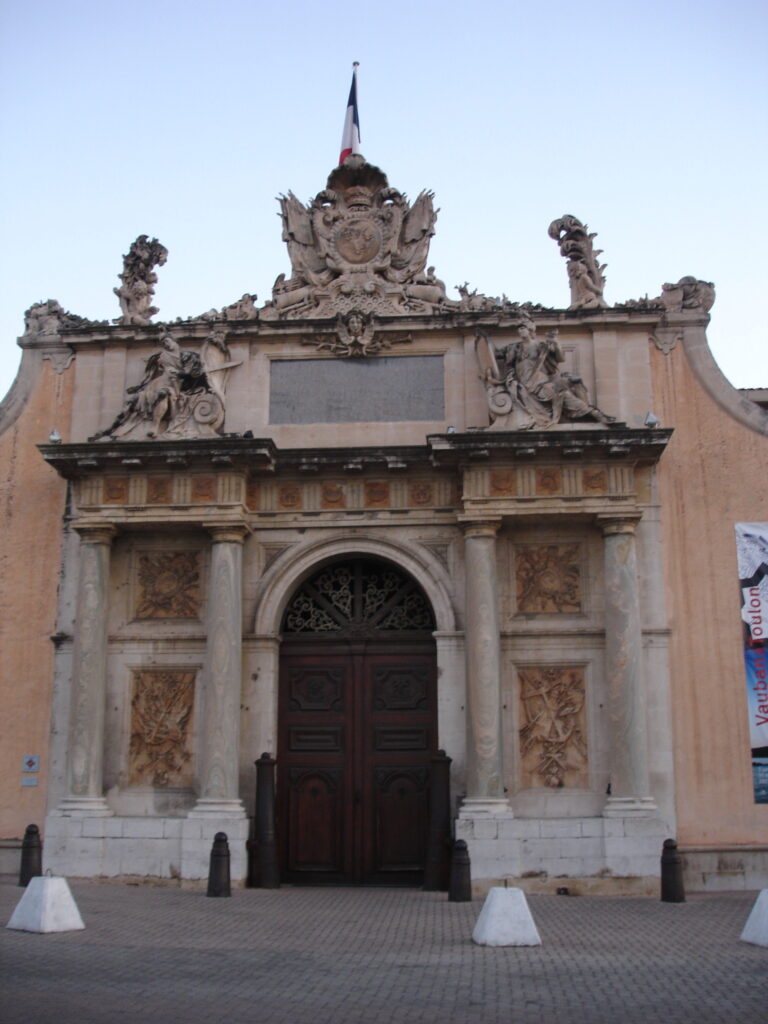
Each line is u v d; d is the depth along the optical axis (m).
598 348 27.67
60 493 27.89
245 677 26.23
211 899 22.06
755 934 16.81
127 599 26.92
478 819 23.92
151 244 29.53
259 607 26.52
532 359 26.67
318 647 27.16
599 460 25.88
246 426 27.67
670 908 21.28
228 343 28.22
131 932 17.69
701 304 27.94
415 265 28.61
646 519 26.53
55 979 13.81
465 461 25.86
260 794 25.05
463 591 26.22
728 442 27.08
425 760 26.41
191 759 25.92
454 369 27.72
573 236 28.58
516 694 25.78
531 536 26.61
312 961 15.45
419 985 13.76
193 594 26.88
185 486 26.34
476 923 17.78
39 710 26.62
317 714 26.86
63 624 27.03
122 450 25.98
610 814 24.05
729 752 25.38
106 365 28.55
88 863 24.55
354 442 27.45
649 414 26.66
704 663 25.81
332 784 26.50
